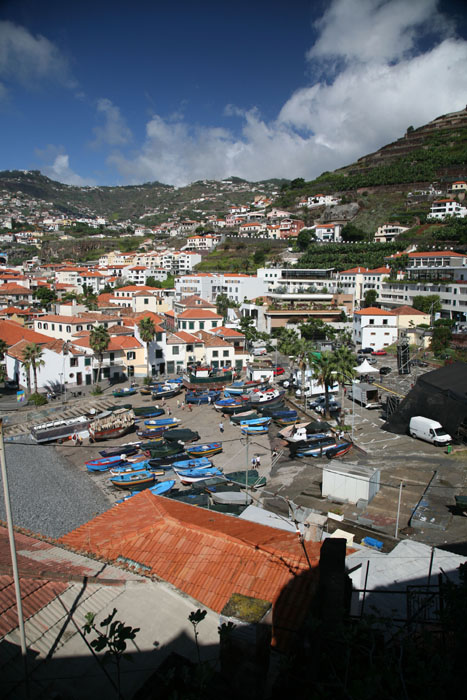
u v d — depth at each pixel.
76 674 12.70
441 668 9.41
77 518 41.59
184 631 14.53
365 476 38.47
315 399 74.12
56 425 62.00
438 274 126.50
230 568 17.77
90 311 126.94
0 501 44.56
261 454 53.66
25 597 15.42
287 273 169.12
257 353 110.44
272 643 13.79
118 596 16.23
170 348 93.69
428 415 55.72
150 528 21.20
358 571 21.11
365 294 149.12
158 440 59.31
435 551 23.55
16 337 96.56
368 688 8.68
